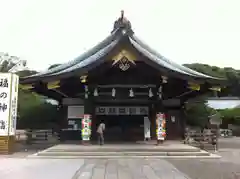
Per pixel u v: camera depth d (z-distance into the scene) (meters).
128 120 22.08
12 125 17.12
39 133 24.19
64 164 12.98
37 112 36.28
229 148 21.48
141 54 18.11
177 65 23.41
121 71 19.66
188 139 21.45
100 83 19.92
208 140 20.89
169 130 24.25
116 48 17.94
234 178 10.25
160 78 19.62
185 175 10.70
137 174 10.73
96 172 11.09
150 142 20.48
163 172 11.20
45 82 18.47
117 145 18.45
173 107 24.61
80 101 23.39
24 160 14.26
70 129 23.17
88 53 23.48
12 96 16.97
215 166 12.78
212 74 44.22
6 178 10.04
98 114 22.05
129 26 23.75
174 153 15.67
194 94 23.41
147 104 22.17
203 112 36.91
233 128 41.75
